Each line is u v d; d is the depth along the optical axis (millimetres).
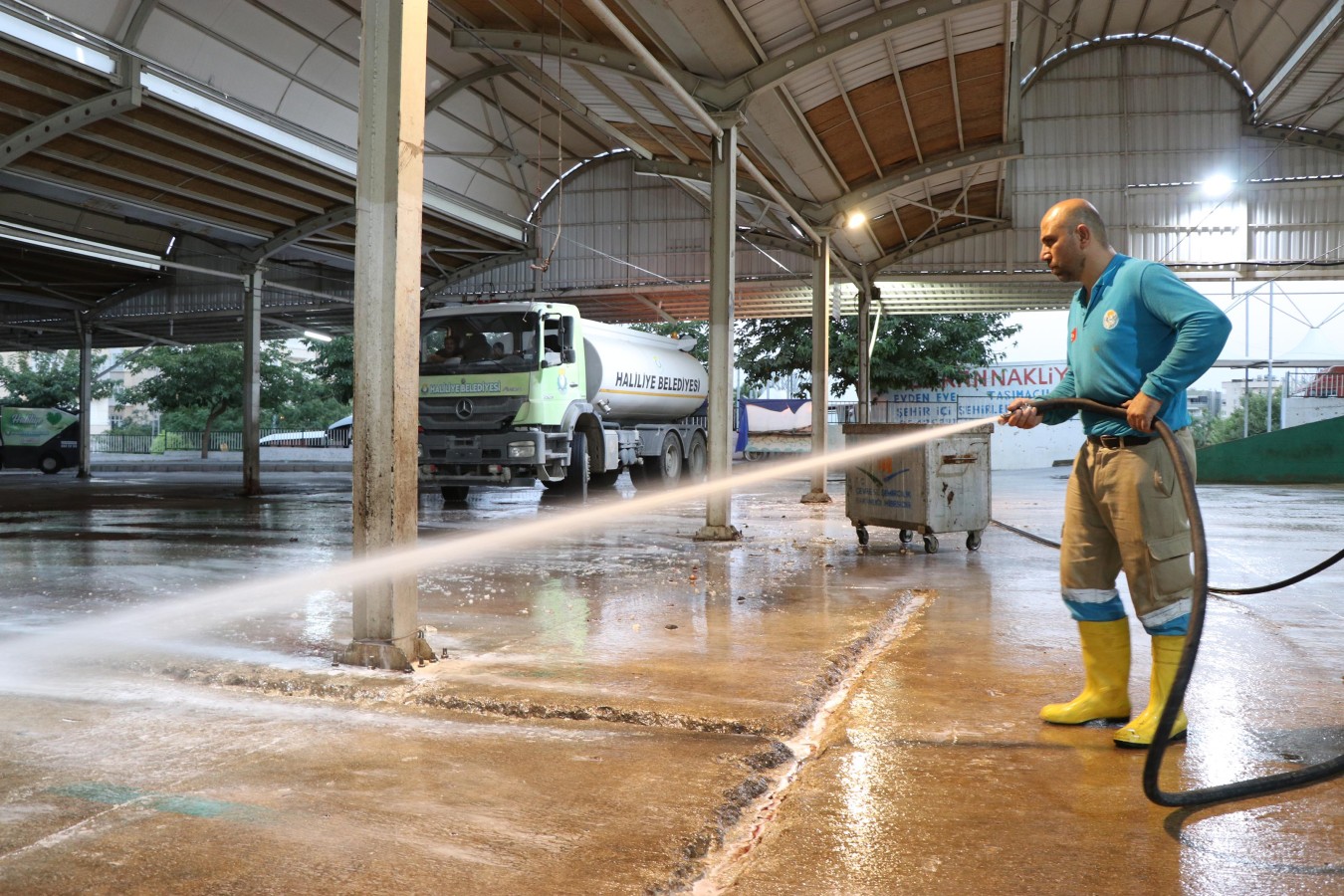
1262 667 4430
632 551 9250
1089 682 3570
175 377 46688
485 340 14688
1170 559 3189
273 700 3887
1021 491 20094
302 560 8320
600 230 25078
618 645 4832
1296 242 23500
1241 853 2373
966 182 19047
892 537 10562
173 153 15930
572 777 2926
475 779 2904
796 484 24219
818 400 16125
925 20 9797
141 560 8383
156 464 39812
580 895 2127
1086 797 2766
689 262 24656
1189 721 3543
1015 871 2268
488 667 4332
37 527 11836
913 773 2982
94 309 28531
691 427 21719
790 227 17953
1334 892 2150
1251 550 9234
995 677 4238
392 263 4414
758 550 9336
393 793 2771
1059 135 24359
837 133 13648
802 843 2436
